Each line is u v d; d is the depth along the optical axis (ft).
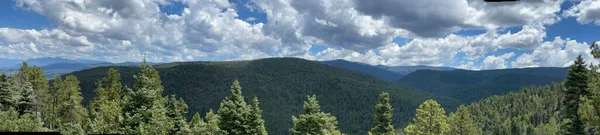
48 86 241.96
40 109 193.77
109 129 139.95
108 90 250.37
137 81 154.92
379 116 204.85
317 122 169.99
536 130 472.03
